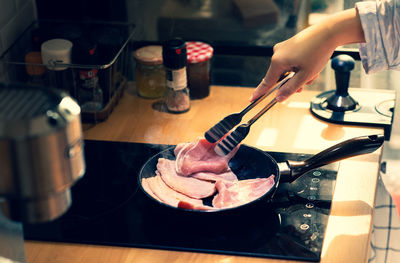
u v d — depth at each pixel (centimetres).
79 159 56
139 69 146
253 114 142
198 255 94
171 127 136
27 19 152
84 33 145
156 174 113
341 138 130
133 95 152
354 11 108
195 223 98
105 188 112
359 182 112
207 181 112
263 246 95
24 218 57
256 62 160
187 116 141
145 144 128
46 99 56
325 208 104
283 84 111
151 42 160
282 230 98
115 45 138
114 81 143
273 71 110
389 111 138
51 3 156
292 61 107
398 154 224
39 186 53
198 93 149
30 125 51
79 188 112
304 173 111
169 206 97
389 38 107
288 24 154
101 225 101
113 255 94
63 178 54
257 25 155
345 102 140
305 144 127
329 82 158
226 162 114
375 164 118
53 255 94
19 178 52
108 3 155
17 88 58
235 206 99
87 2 155
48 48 132
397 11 105
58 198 58
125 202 108
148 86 147
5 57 139
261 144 128
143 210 105
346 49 154
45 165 52
